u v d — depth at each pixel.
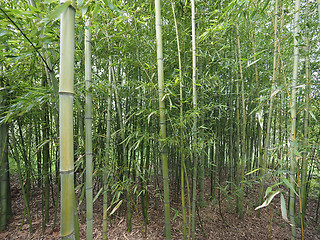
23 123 2.34
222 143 3.42
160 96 1.55
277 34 1.97
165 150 1.60
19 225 2.42
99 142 2.26
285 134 2.10
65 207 0.78
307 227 2.65
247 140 3.58
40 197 3.15
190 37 2.39
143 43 1.91
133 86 2.01
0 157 2.24
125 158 2.11
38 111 2.17
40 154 2.66
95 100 1.78
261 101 1.55
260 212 2.94
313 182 2.80
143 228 2.44
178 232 2.39
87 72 1.33
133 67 2.43
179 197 3.24
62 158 0.77
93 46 2.04
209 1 2.36
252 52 2.73
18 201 3.04
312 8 1.69
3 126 2.17
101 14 1.41
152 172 2.75
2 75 1.63
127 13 1.59
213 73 2.67
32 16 1.00
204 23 2.09
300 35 1.54
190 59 2.31
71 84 0.78
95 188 3.33
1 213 2.30
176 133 1.78
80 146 1.77
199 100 2.37
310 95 1.67
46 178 2.41
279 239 2.38
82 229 2.37
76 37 1.44
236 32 2.55
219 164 3.67
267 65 3.07
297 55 1.61
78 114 1.85
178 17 2.20
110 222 2.37
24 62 1.48
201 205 2.94
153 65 1.75
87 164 1.27
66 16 0.76
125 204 2.80
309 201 3.54
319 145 1.41
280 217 2.87
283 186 3.70
